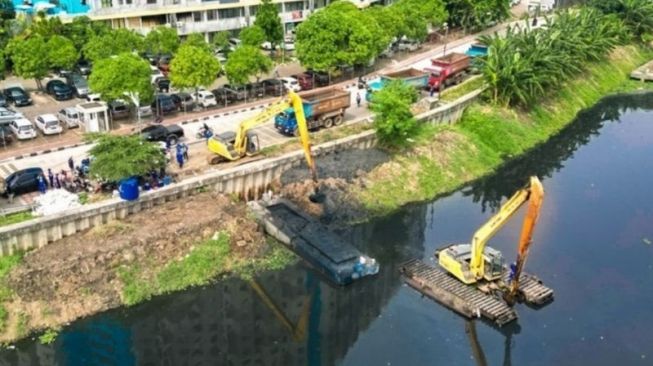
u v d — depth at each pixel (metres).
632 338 42.34
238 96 74.75
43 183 51.09
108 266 45.59
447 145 68.75
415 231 56.09
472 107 77.19
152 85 68.06
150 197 51.19
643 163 71.81
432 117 71.19
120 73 63.59
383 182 60.97
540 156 73.69
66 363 40.03
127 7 91.00
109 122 66.56
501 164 70.81
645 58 110.88
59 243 46.91
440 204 61.50
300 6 106.25
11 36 84.00
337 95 67.31
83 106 63.41
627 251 52.69
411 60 95.06
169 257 47.75
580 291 47.28
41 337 41.69
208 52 73.31
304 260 50.38
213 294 46.84
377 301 46.66
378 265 49.78
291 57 96.50
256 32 88.19
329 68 79.31
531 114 80.62
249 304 46.34
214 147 57.94
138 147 51.50
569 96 88.81
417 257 51.97
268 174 57.91
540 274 49.25
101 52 77.69
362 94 79.00
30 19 88.38
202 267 48.12
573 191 64.06
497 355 40.97
